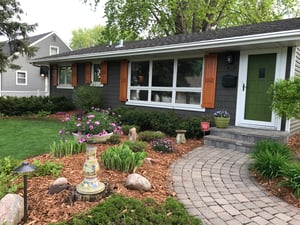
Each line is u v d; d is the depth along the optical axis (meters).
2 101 10.91
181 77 7.65
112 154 3.51
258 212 2.52
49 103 11.42
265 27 6.80
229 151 4.95
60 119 9.93
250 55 6.18
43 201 2.50
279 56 5.70
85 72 11.11
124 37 17.27
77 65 11.54
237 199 2.81
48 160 3.96
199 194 2.91
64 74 12.56
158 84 8.28
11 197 2.24
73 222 2.02
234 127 6.12
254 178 3.48
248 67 6.23
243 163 4.14
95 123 3.30
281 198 2.88
